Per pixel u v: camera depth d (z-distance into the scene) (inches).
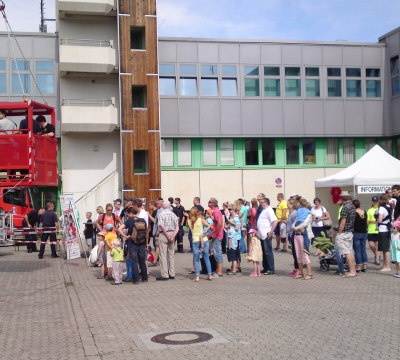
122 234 517.0
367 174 760.3
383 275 521.7
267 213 542.0
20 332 317.1
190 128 1231.5
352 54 1311.5
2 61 1176.8
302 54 1288.1
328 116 1295.5
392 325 305.7
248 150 1285.7
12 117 605.0
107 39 1229.7
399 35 1284.4
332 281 488.7
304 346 263.1
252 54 1266.0
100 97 1220.5
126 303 404.2
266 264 552.4
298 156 1306.6
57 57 1207.6
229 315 345.4
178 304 391.5
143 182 1165.1
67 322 342.6
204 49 1245.7
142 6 1188.5
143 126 1173.1
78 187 1203.2
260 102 1264.8
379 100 1322.6
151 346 272.1
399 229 503.5
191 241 557.9
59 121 1201.4
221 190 1259.2
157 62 1186.6
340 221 516.1
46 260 721.0
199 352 258.1
